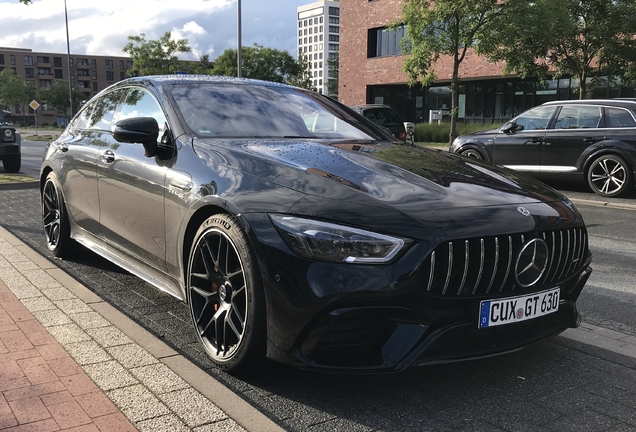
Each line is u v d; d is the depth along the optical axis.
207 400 2.38
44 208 5.13
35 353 2.82
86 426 2.17
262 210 2.53
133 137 3.18
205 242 2.84
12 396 2.39
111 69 145.25
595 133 9.87
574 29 16.89
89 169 4.17
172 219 3.11
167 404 2.35
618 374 2.87
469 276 2.42
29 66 137.75
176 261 3.14
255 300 2.50
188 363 2.74
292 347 2.39
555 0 16.09
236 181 2.76
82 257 5.02
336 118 4.01
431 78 18.95
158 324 3.45
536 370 2.89
